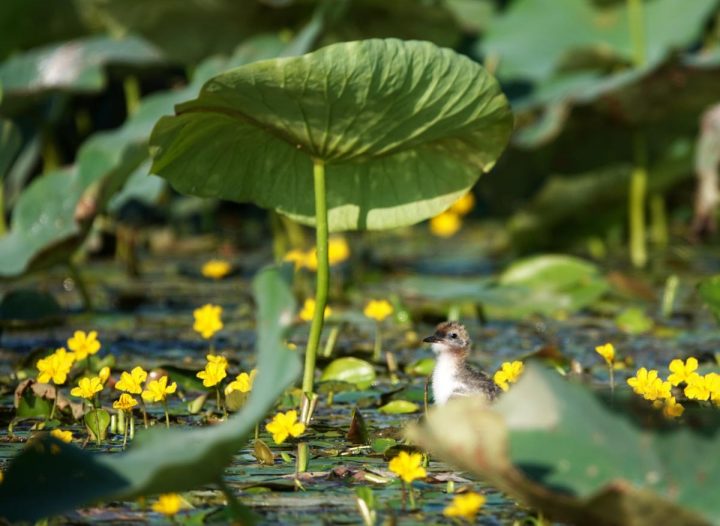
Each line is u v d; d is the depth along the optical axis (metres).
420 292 14.80
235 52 19.02
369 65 8.79
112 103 24.17
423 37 18.52
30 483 6.42
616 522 5.89
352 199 10.09
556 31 20.61
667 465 6.06
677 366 9.00
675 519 5.77
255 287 7.01
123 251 20.30
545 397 6.42
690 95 18.09
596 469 6.10
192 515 7.07
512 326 14.48
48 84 18.62
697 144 20.11
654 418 6.32
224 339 13.46
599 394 6.47
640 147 19.84
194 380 10.42
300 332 13.91
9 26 20.33
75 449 6.55
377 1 17.47
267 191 10.01
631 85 17.70
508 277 15.31
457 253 21.92
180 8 18.20
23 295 14.43
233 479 7.88
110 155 14.58
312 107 9.03
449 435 6.11
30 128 20.39
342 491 7.61
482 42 20.81
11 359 12.34
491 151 9.80
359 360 11.01
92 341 10.24
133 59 19.05
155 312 15.35
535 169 23.22
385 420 9.70
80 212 13.56
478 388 9.95
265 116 9.17
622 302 15.81
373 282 17.83
